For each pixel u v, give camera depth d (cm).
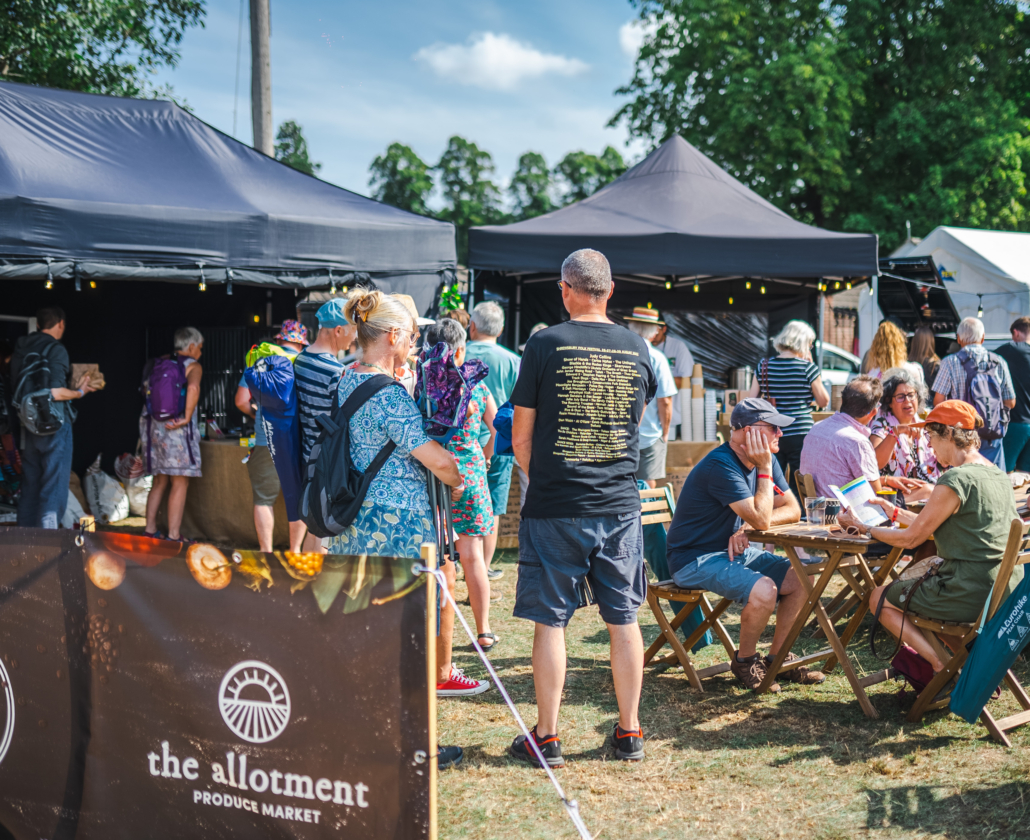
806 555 402
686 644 398
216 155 640
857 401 434
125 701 226
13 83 621
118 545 222
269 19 982
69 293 819
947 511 327
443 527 291
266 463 553
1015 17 2081
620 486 303
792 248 703
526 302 901
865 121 2062
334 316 419
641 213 757
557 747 309
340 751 208
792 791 289
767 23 1961
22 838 243
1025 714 334
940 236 1319
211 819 221
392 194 4731
